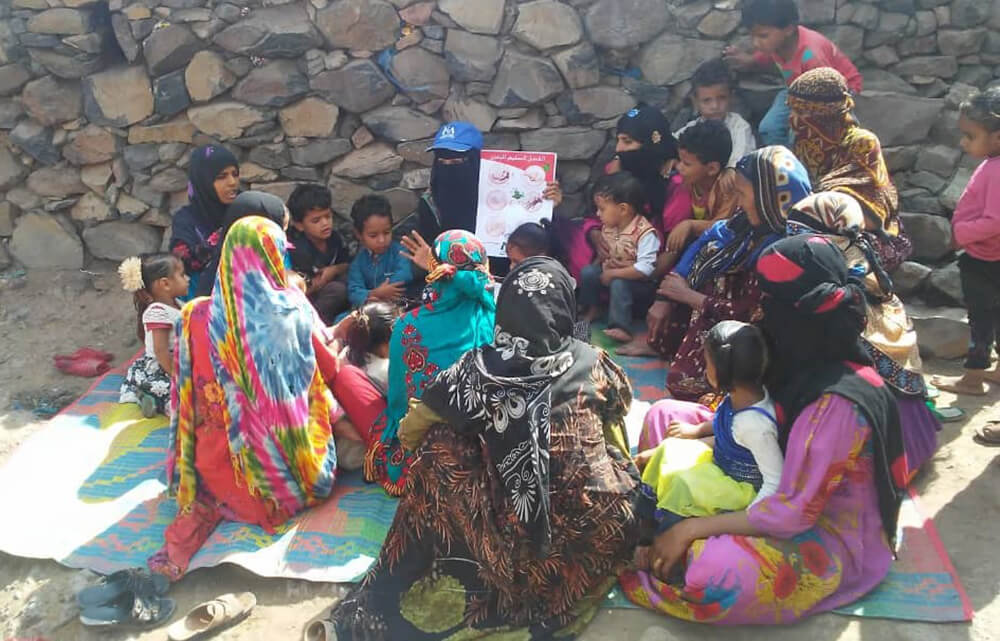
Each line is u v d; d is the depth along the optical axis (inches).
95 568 128.4
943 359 180.5
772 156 139.1
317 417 137.7
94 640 118.4
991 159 149.0
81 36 200.7
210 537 133.1
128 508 140.4
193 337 133.7
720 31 198.2
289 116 206.1
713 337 114.3
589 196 210.1
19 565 130.7
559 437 108.4
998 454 148.6
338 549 129.9
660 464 123.8
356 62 201.5
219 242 171.2
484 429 107.7
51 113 208.4
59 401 173.3
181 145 209.5
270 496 133.3
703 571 110.9
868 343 133.7
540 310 107.9
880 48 199.2
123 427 161.9
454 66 201.3
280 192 211.9
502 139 206.5
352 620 114.5
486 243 196.4
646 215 193.5
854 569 116.3
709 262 157.6
